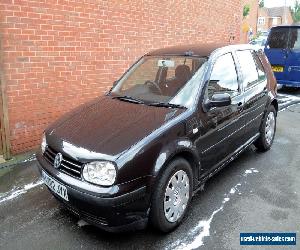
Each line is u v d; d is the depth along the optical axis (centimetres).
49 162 344
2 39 495
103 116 369
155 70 439
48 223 361
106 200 292
